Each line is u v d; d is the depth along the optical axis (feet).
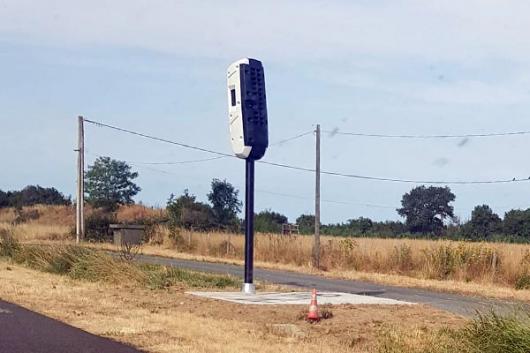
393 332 44.47
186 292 67.67
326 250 123.54
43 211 269.03
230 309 56.39
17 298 59.21
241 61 70.49
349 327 49.47
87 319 48.70
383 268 112.78
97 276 76.13
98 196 252.21
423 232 235.81
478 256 102.17
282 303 60.18
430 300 71.10
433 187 241.76
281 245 132.57
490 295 81.30
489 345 36.94
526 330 36.45
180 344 40.27
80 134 138.92
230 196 225.76
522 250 103.71
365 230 232.53
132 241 161.99
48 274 82.64
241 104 70.33
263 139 70.38
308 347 41.52
